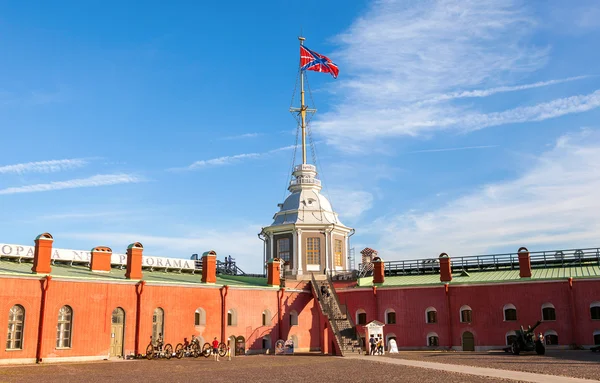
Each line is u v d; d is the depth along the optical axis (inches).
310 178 2748.5
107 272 1936.5
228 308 2090.3
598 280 2052.2
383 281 2407.7
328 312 2159.2
